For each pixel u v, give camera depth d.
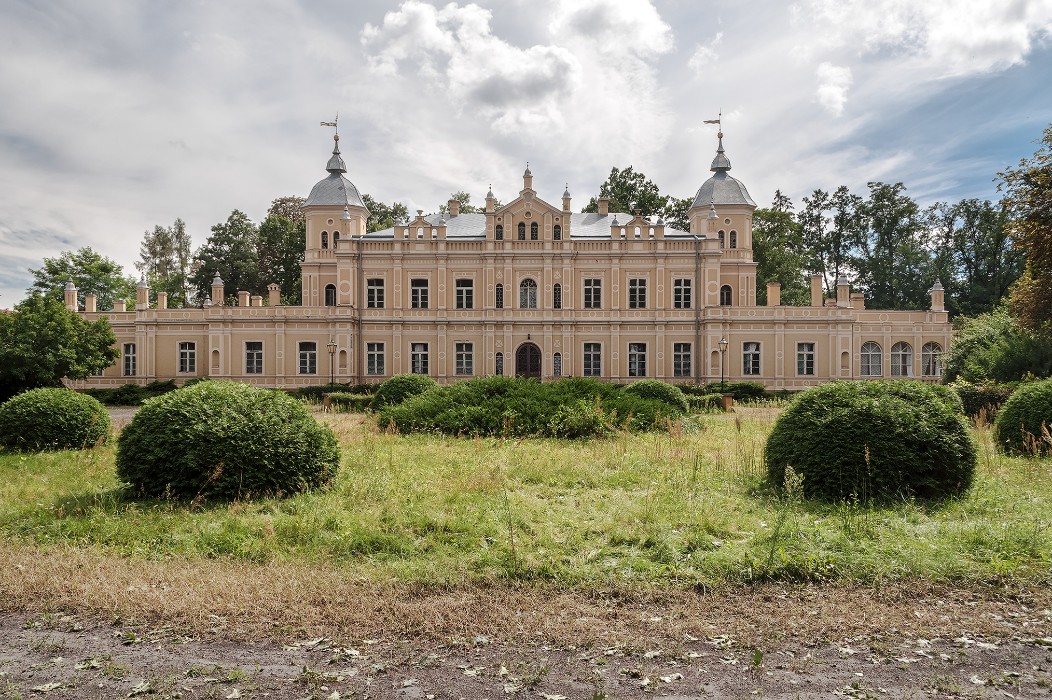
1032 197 23.25
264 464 9.48
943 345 41.97
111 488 10.20
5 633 5.37
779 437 10.02
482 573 6.48
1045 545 6.82
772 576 6.39
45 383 32.78
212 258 67.38
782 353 41.84
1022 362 27.33
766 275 61.78
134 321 44.62
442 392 19.16
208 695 4.43
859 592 6.04
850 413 9.46
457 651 5.04
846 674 4.67
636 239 43.97
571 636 5.22
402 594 6.01
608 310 43.41
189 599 5.80
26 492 10.01
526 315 43.56
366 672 4.73
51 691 4.48
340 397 30.27
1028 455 13.00
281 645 5.15
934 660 4.86
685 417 19.59
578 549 7.16
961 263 66.12
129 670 4.76
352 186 49.78
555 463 12.18
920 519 7.99
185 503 9.14
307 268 47.50
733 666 4.79
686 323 43.16
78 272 61.75
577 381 19.92
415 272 44.06
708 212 45.81
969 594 5.98
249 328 42.69
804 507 8.76
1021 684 4.54
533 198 43.91
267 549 7.23
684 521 8.03
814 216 71.62
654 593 6.05
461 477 10.78
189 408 9.76
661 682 4.57
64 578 6.32
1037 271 24.56
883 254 68.75
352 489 10.05
